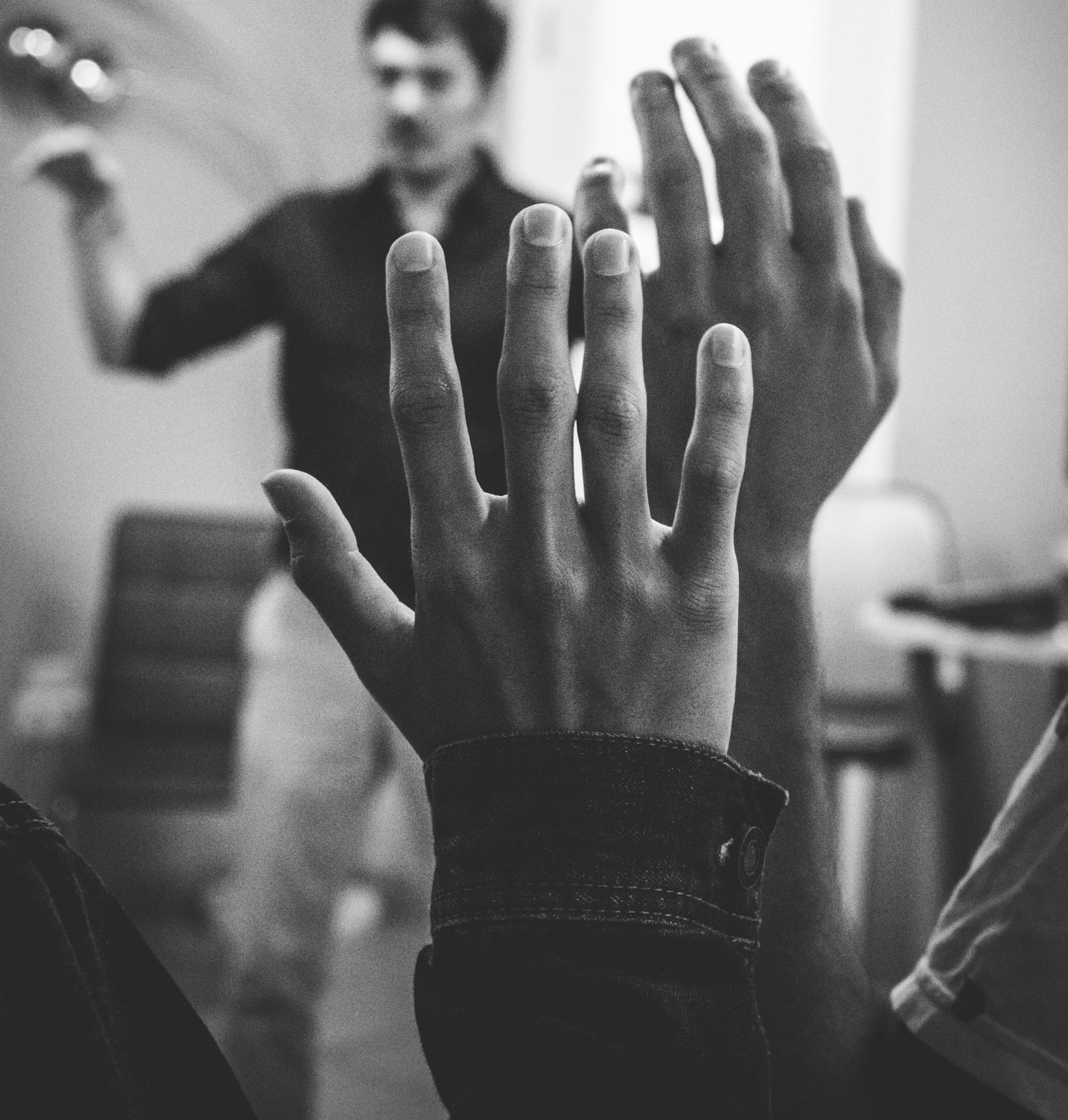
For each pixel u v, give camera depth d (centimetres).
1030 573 436
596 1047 49
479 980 52
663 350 66
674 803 52
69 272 456
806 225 65
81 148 277
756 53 476
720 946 52
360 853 287
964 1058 70
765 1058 53
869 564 415
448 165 237
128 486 468
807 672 69
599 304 50
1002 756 397
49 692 423
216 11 457
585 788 51
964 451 448
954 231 447
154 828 452
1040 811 70
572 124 474
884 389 69
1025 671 399
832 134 470
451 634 52
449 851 52
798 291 65
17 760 428
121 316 278
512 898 51
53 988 47
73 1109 47
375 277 233
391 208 239
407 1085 308
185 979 372
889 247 458
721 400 50
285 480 53
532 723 52
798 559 67
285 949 275
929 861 374
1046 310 434
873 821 396
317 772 268
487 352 184
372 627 54
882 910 396
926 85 450
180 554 426
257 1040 277
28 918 47
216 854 455
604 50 473
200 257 465
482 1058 50
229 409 472
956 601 312
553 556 51
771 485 66
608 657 52
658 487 66
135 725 414
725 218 66
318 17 464
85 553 465
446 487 51
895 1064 73
